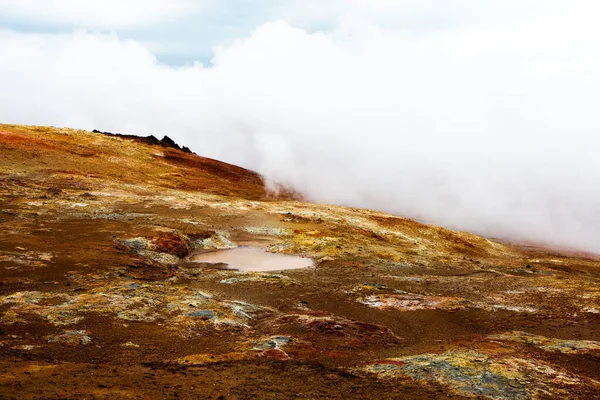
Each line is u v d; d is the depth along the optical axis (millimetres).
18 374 20141
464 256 89062
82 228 62375
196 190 119312
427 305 42406
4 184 85375
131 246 56500
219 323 32906
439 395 22125
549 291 51188
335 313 38781
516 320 39500
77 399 17672
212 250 65562
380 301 42906
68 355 25219
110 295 36062
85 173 106188
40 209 72875
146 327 31125
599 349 31094
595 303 45750
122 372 22359
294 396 20891
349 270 59156
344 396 21422
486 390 22891
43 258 46062
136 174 119438
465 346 30641
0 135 118438
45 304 33188
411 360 26891
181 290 39906
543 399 22438
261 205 101062
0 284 37406
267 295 43125
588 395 23391
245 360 25922
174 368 23750
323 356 28141
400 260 69688
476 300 46000
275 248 68875
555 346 31500
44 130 140625
